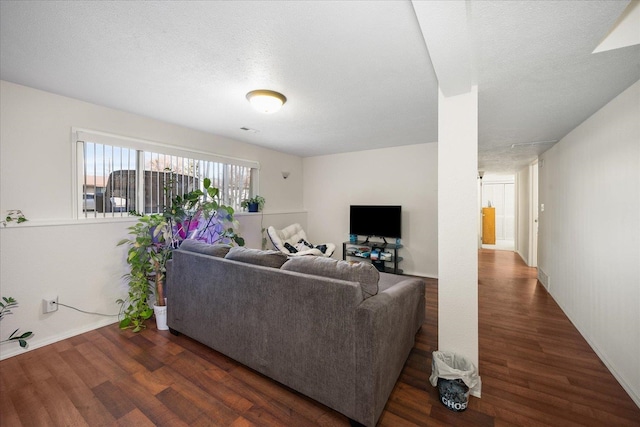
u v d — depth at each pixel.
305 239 5.19
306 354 1.63
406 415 1.57
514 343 2.39
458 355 1.81
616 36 1.55
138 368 2.01
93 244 2.69
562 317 2.96
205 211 3.33
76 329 2.57
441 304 1.86
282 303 1.72
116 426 1.49
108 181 2.83
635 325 1.75
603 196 2.25
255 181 4.72
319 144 4.60
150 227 2.88
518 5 1.25
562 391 1.77
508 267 5.38
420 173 4.59
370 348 1.40
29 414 1.58
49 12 1.40
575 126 2.93
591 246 2.45
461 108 1.79
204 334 2.22
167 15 1.43
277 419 1.55
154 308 2.71
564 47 1.57
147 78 2.16
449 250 1.83
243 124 3.41
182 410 1.60
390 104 2.70
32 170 2.34
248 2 1.32
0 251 2.18
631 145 1.89
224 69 2.01
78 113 2.60
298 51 1.76
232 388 1.80
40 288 2.37
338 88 2.33
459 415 1.57
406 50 1.75
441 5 1.05
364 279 1.61
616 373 1.92
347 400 1.48
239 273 1.95
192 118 3.17
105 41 1.67
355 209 5.02
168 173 3.38
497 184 8.86
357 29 1.53
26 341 2.28
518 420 1.53
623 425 1.50
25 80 2.19
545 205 4.15
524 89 2.09
